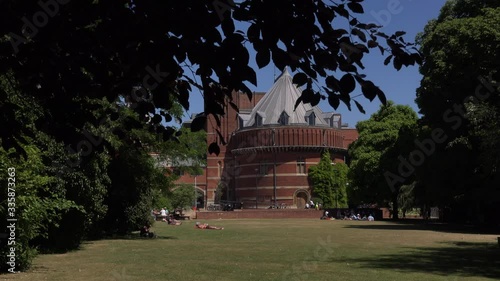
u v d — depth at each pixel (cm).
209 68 389
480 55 2786
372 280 1180
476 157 3145
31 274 1271
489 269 1396
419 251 1936
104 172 2145
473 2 3328
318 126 7825
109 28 385
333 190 7606
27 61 416
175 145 2934
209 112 444
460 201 3472
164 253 1875
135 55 391
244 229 3734
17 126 480
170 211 6569
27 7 382
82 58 421
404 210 4938
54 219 1894
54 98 446
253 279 1188
